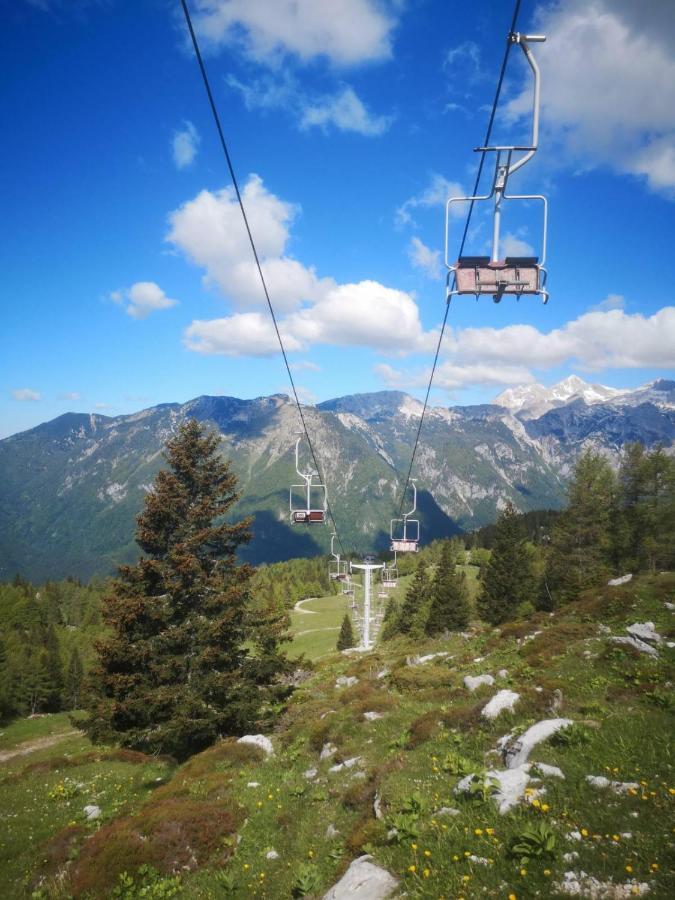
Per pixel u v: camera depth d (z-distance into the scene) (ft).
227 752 65.57
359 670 103.81
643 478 196.75
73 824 48.80
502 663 74.90
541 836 25.22
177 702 88.07
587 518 189.57
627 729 37.81
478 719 49.52
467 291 37.06
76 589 637.30
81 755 85.10
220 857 38.47
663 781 29.81
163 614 91.66
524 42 31.27
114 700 90.12
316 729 63.52
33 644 397.19
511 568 196.24
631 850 23.91
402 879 26.66
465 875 24.88
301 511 95.86
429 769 41.27
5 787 72.54
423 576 268.62
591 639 73.61
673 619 75.56
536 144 32.17
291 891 31.45
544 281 36.73
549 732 38.81
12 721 270.87
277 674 103.55
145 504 99.71
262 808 45.44
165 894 35.27
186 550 94.79
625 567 190.29
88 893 36.52
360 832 32.94
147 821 42.52
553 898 21.93
